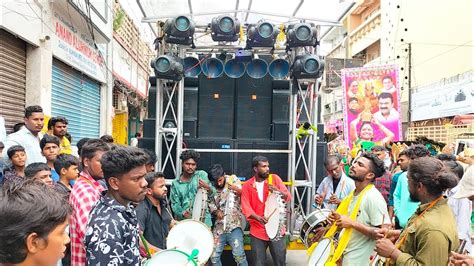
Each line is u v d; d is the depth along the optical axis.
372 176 3.89
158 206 4.43
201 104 7.04
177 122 6.41
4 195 1.34
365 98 13.16
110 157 2.44
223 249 5.79
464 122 15.29
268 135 7.07
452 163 4.54
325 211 4.61
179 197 5.64
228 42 6.85
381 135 13.05
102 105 12.64
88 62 10.91
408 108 21.97
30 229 1.30
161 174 4.38
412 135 20.67
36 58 7.70
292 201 6.28
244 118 7.04
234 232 5.56
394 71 13.11
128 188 2.43
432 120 19.67
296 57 6.15
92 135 11.98
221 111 7.06
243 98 7.05
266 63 6.80
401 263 2.78
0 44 6.70
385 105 13.09
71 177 4.26
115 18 13.81
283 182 6.30
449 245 2.69
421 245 2.72
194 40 6.80
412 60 24.95
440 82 18.62
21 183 1.42
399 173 6.02
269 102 7.07
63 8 8.63
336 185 5.89
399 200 5.09
